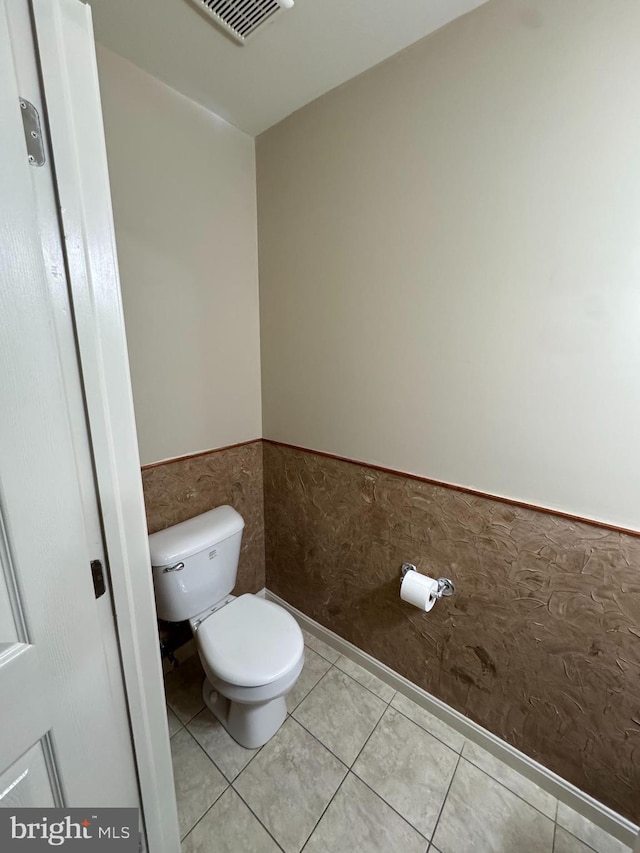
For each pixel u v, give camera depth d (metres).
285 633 1.30
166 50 1.09
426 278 1.17
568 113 0.87
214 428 1.61
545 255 0.95
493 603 1.20
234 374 1.65
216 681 1.20
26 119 0.49
